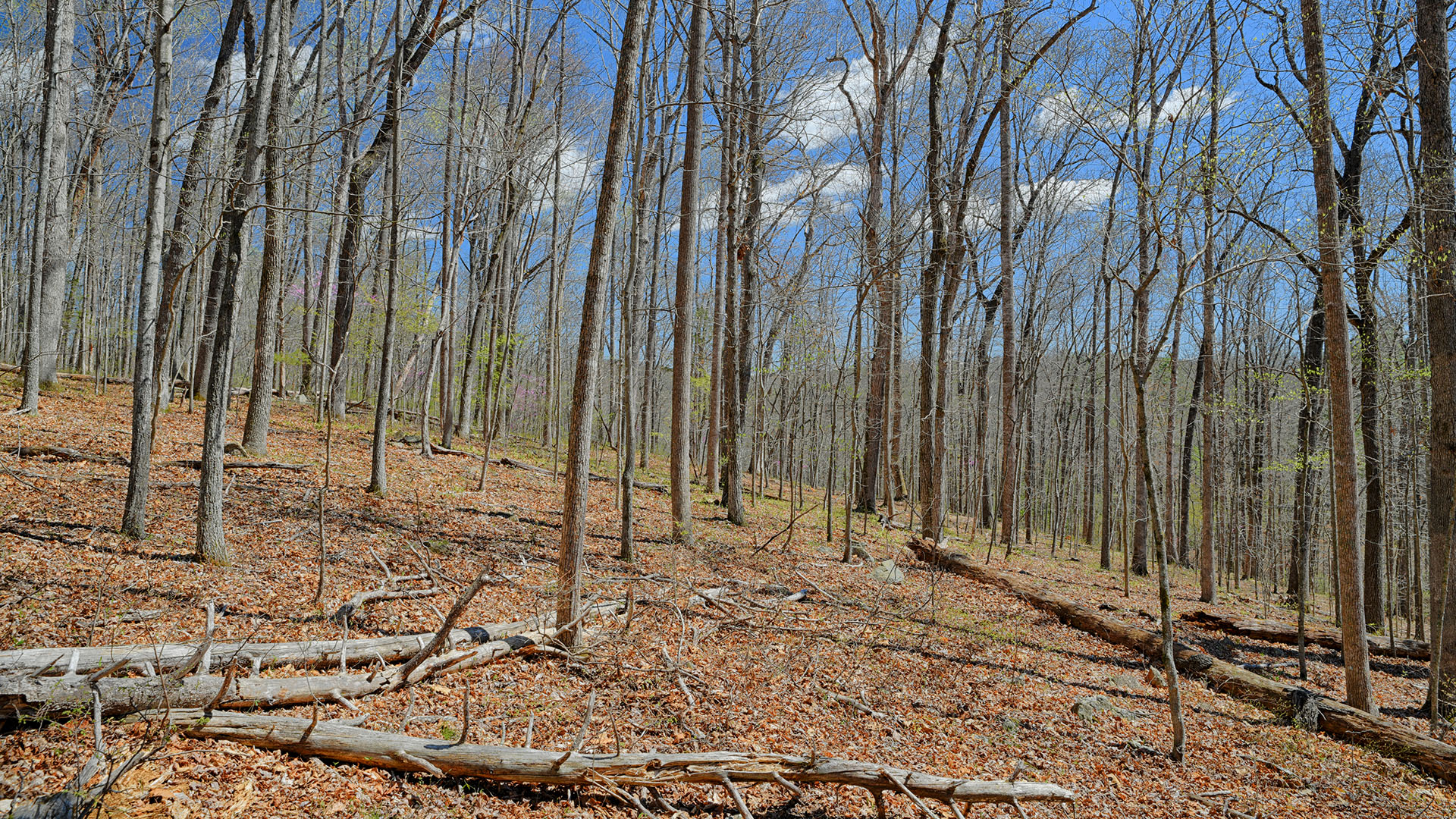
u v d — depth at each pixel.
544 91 21.08
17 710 4.58
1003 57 17.67
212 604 5.72
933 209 18.16
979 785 5.46
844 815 5.75
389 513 11.50
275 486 11.78
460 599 6.21
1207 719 8.71
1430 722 8.77
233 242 8.31
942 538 17.92
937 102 18.23
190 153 10.89
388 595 8.10
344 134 15.05
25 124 23.22
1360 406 14.30
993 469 29.28
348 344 19.94
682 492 13.22
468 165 17.05
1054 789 5.62
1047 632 11.66
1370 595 14.63
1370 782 7.42
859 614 10.86
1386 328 15.60
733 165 17.19
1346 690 9.02
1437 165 9.12
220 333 8.28
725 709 6.99
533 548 11.41
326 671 6.29
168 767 4.50
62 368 26.83
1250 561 27.58
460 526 11.81
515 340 24.28
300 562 8.85
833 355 18.69
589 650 7.66
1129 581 17.86
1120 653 11.13
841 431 19.88
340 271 19.67
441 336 15.78
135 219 22.91
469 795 5.12
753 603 10.39
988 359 25.58
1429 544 9.09
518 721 6.18
